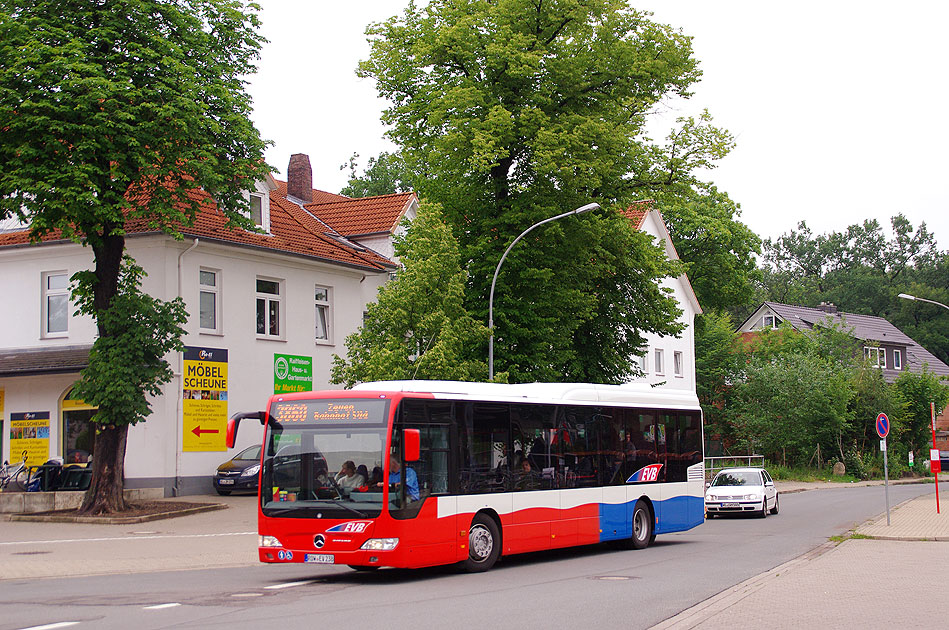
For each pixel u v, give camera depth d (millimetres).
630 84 30688
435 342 26047
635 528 20312
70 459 31438
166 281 30141
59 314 32625
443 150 28891
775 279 120375
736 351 66500
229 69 26156
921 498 38531
